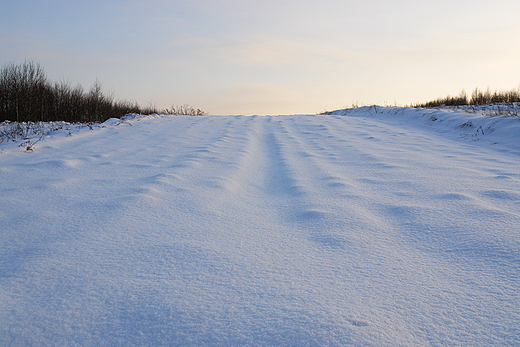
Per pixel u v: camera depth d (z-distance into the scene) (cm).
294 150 671
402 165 512
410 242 236
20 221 268
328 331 141
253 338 138
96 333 142
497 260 204
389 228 263
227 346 134
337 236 244
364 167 506
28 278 185
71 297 167
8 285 178
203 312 155
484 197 334
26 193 347
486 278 186
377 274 192
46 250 218
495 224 256
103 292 171
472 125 870
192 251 219
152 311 156
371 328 143
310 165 524
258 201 350
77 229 253
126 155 585
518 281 181
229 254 217
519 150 623
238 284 180
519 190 355
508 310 156
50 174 439
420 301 165
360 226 263
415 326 146
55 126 962
